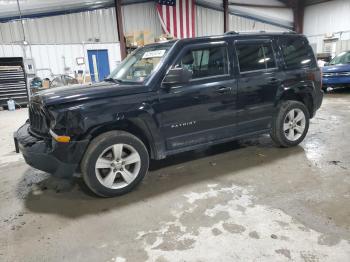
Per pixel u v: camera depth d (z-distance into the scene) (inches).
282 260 76.2
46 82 426.0
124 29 530.9
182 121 128.0
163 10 543.8
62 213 107.2
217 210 103.0
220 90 134.9
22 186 134.0
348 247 80.0
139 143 119.1
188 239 87.3
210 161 152.9
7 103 400.5
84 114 106.0
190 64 129.6
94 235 92.3
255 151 165.3
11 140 225.1
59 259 81.7
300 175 129.4
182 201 111.2
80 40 495.2
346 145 169.9
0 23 432.1
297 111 164.4
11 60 412.8
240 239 85.8
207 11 600.1
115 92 113.3
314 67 168.2
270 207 103.1
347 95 374.3
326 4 658.2
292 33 163.2
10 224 101.4
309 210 99.7
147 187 125.2
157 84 120.6
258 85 146.4
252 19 661.9
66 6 473.1
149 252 82.5
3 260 82.3
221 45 137.5
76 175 117.2
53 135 105.8
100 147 110.6
